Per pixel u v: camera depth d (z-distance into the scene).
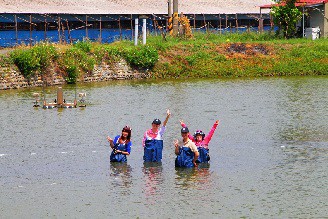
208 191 27.58
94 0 85.50
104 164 31.61
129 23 85.19
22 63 60.28
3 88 58.44
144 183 28.66
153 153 31.92
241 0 100.19
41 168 31.06
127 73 68.81
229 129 39.88
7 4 75.38
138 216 24.97
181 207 25.80
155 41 76.50
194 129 40.06
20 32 74.94
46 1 79.88
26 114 45.09
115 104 49.94
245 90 58.44
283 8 83.88
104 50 68.19
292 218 24.67
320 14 84.88
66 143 36.06
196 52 73.06
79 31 80.25
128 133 31.98
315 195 27.06
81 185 28.48
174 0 81.88
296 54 74.31
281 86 61.41
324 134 38.16
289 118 43.44
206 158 31.73
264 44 75.94
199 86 61.97
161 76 70.00
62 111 46.44
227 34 84.94
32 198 27.00
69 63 64.06
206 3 95.19
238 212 25.28
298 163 31.69
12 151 34.28
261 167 31.06
